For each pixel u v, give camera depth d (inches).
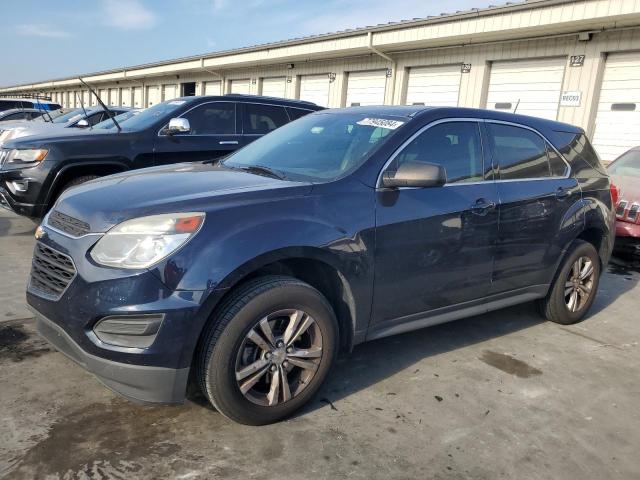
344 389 130.2
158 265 97.6
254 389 111.7
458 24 521.7
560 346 164.9
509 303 162.1
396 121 139.5
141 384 99.3
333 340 118.3
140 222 100.4
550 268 170.1
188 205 104.5
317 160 136.4
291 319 111.5
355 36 635.5
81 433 105.8
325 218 115.4
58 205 121.0
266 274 115.7
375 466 101.5
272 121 312.0
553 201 164.6
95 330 99.3
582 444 112.9
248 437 108.1
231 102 297.3
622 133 456.1
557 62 495.2
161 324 97.1
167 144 273.3
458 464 103.7
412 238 129.0
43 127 439.2
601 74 464.1
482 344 162.7
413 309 135.3
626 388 139.3
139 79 1321.4
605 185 188.4
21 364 131.7
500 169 153.5
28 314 162.6
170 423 111.3
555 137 174.6
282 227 108.9
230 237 103.1
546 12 450.6
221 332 102.7
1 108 791.1
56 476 93.0
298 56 736.3
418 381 136.2
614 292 227.0
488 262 148.6
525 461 105.9
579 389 137.3
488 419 120.3
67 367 131.6
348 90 722.8
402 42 580.7
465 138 147.6
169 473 95.8
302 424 114.0
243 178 127.0
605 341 171.5
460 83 575.5
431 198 133.7
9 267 210.1
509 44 524.4
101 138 256.1
